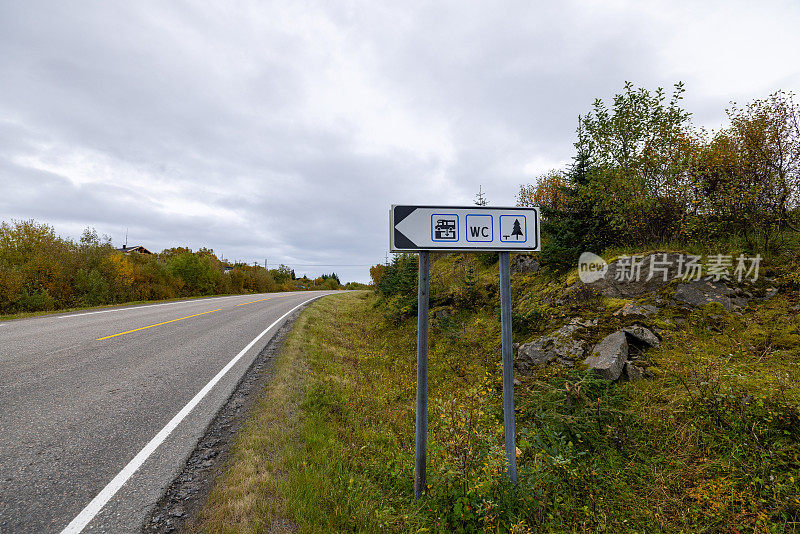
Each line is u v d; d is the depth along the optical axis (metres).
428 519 2.88
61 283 16.72
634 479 3.33
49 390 4.85
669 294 6.21
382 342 10.27
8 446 3.40
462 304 10.70
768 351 4.54
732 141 7.79
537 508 3.00
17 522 2.43
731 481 2.99
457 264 15.26
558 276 9.14
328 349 8.62
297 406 4.80
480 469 3.05
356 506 2.92
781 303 5.45
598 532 2.77
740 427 3.43
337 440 4.05
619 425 3.91
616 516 2.97
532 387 4.93
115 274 19.72
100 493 2.80
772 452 3.04
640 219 8.23
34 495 2.72
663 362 4.79
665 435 3.71
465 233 2.99
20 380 5.18
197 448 3.59
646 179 8.09
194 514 2.63
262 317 13.16
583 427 3.87
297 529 2.57
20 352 6.71
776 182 6.97
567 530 2.85
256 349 7.80
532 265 11.07
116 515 2.57
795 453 3.03
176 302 19.25
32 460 3.19
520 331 7.61
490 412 4.68
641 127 8.02
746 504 2.81
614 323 5.86
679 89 7.57
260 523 2.53
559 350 5.74
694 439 3.56
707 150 7.64
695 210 7.57
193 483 3.01
